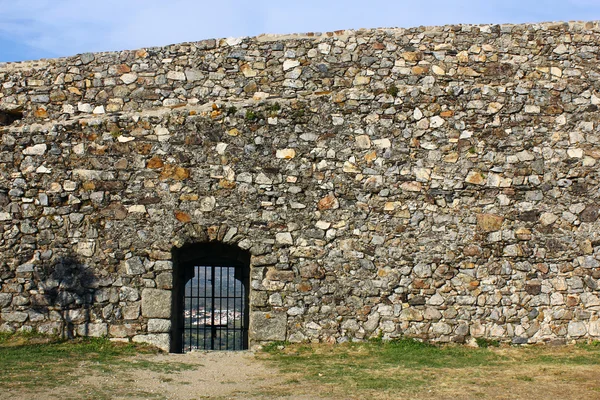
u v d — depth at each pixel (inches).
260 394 306.7
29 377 323.9
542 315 415.2
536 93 429.1
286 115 424.5
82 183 420.5
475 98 427.2
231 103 431.5
